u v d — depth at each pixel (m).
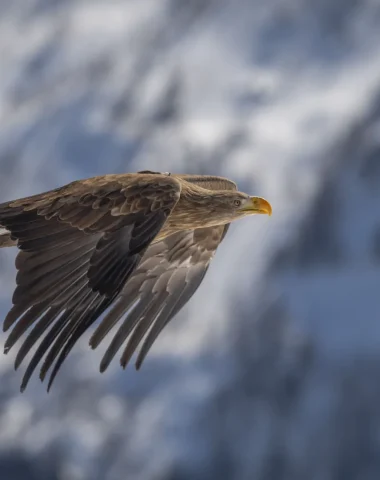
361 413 47.19
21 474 42.91
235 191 11.27
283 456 45.84
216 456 45.31
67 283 8.72
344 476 45.75
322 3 90.94
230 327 54.03
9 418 43.88
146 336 11.02
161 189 9.23
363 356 50.00
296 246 59.66
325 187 63.84
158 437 45.47
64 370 46.38
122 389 47.31
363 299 54.88
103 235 8.96
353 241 60.31
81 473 43.03
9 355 44.47
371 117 71.62
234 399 48.06
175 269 11.34
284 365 50.16
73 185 9.27
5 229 9.26
